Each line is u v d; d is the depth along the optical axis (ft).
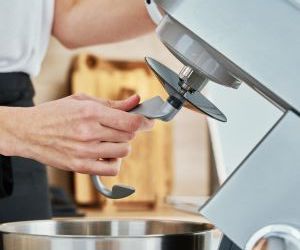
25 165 3.84
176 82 2.34
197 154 9.81
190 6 1.98
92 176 2.63
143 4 3.83
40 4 3.89
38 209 3.92
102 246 2.21
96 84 9.57
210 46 1.98
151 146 9.63
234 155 2.93
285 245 1.87
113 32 4.00
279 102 1.96
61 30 4.15
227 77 2.16
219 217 1.93
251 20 1.93
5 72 3.81
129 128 2.48
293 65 1.90
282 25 1.91
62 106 2.61
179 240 2.29
